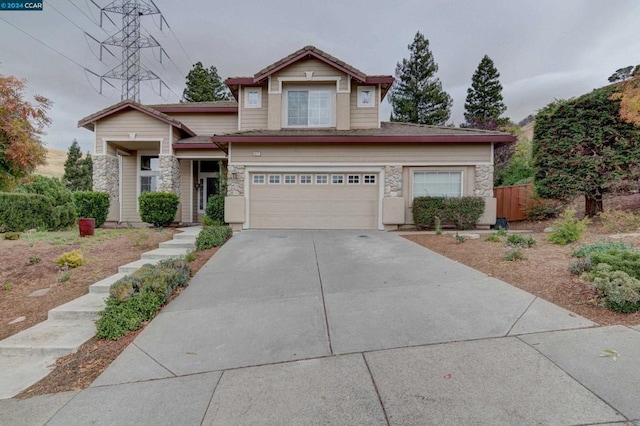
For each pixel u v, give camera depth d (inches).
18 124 271.3
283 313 188.2
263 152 477.4
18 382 143.3
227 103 670.5
